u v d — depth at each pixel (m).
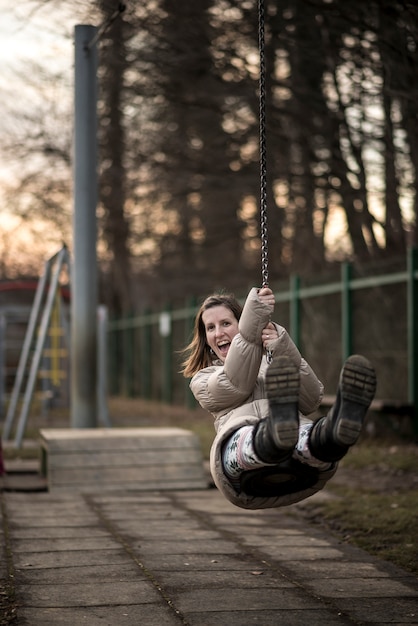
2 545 6.45
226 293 5.45
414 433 12.12
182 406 21.53
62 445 9.43
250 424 4.64
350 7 10.98
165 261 32.81
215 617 4.62
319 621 4.55
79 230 11.27
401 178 15.11
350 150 15.73
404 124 13.66
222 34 15.23
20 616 4.64
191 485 9.46
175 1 14.76
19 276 32.31
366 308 14.04
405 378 13.12
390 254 15.59
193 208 28.52
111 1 14.36
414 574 5.65
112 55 16.20
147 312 24.84
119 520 7.53
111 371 29.47
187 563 5.88
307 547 6.45
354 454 11.19
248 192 20.12
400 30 10.63
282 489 4.62
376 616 4.66
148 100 19.08
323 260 20.77
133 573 5.59
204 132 21.39
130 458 9.52
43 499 8.73
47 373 18.59
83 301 11.28
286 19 13.44
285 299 16.17
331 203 18.58
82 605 4.86
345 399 4.07
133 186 21.95
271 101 16.05
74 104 11.28
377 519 7.33
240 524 7.38
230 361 4.73
